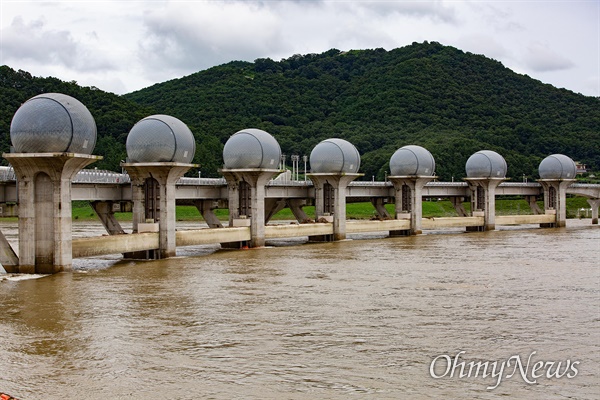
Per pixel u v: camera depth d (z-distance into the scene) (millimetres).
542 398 23609
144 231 64938
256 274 52906
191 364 27172
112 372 26172
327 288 45688
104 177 67500
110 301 40625
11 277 50531
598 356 28625
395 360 27781
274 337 31484
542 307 39031
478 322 34875
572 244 83188
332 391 24047
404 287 46250
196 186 78375
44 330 32906
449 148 175500
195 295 42750
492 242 86688
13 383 24891
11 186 56938
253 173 76812
